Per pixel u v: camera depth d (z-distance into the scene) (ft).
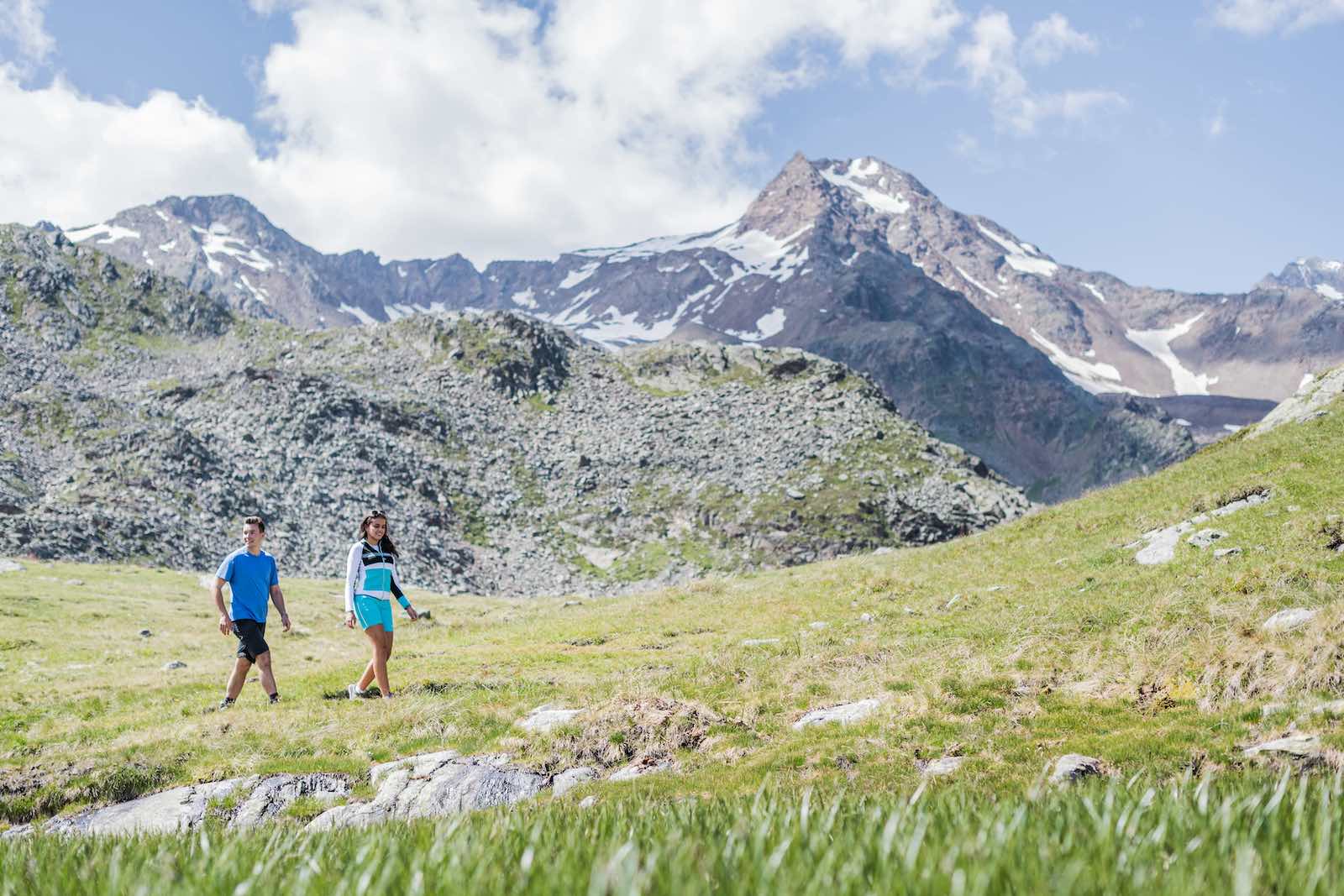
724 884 5.20
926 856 5.32
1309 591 60.75
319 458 640.99
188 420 650.84
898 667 64.64
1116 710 49.44
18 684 102.68
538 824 7.64
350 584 63.52
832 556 622.54
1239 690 47.70
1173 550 85.51
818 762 45.29
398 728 57.06
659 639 104.01
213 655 138.62
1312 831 5.81
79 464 519.19
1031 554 109.60
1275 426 130.41
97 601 195.11
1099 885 4.83
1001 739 45.55
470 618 169.27
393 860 6.12
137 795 48.49
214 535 486.38
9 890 6.78
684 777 45.42
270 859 7.03
